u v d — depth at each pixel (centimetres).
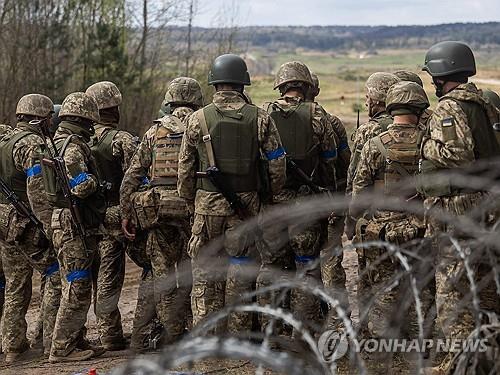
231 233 611
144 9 2605
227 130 604
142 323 706
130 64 2586
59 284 716
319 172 682
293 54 10600
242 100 620
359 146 635
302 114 664
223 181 604
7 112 2192
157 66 2662
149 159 683
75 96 669
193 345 237
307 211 516
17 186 695
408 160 580
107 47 2461
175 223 675
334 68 8306
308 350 507
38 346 758
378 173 590
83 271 671
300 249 630
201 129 609
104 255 717
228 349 234
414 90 593
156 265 686
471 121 503
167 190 670
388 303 523
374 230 576
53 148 659
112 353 706
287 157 659
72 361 672
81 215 663
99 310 714
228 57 619
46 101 709
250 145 606
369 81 664
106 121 732
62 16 2356
